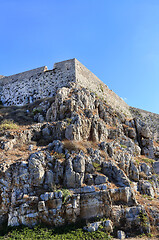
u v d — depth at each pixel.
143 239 13.32
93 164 17.03
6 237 12.48
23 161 15.85
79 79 32.19
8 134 20.67
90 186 15.13
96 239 12.63
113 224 14.09
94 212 14.28
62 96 25.25
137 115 46.53
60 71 33.84
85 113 24.09
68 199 14.21
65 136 20.14
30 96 34.91
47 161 16.36
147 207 15.97
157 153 28.52
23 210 13.71
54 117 24.39
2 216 14.08
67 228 13.42
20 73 39.16
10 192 14.63
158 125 47.47
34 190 14.84
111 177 17.02
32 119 26.92
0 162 16.12
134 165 20.53
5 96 38.59
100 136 22.88
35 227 13.21
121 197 15.50
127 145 25.64
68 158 16.72
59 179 15.77
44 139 21.38
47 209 13.80
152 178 21.72
